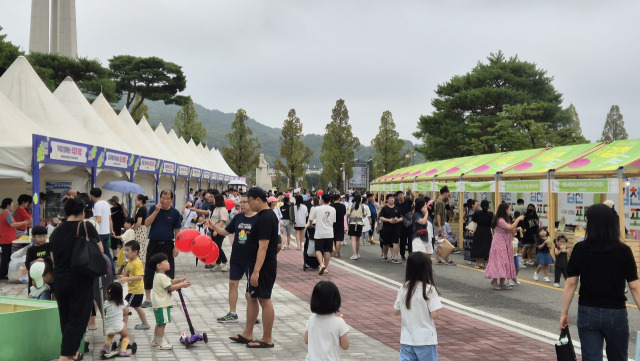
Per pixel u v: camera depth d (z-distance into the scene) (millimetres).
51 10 64625
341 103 75688
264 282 6789
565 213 18156
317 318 4547
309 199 21000
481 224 14945
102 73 57531
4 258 11898
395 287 11797
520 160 18844
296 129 77312
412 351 4652
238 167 77188
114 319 6266
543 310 9617
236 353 6512
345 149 75500
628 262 4402
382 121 74500
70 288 5582
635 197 15883
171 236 9156
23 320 5805
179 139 41688
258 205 6840
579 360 6562
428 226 13852
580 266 4512
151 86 70375
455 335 7676
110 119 25672
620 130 109375
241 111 77812
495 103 47469
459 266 15633
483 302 10336
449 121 49156
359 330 7895
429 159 52125
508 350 6875
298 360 6238
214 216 13742
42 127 16016
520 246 16344
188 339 6723
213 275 13203
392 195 16406
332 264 15617
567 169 15258
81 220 5711
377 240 23969
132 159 18750
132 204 20906
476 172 19938
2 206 11906
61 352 5516
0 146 11547
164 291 6730
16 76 16969
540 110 42969
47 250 7934
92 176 15086
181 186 32438
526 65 49406
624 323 4383
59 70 54656
